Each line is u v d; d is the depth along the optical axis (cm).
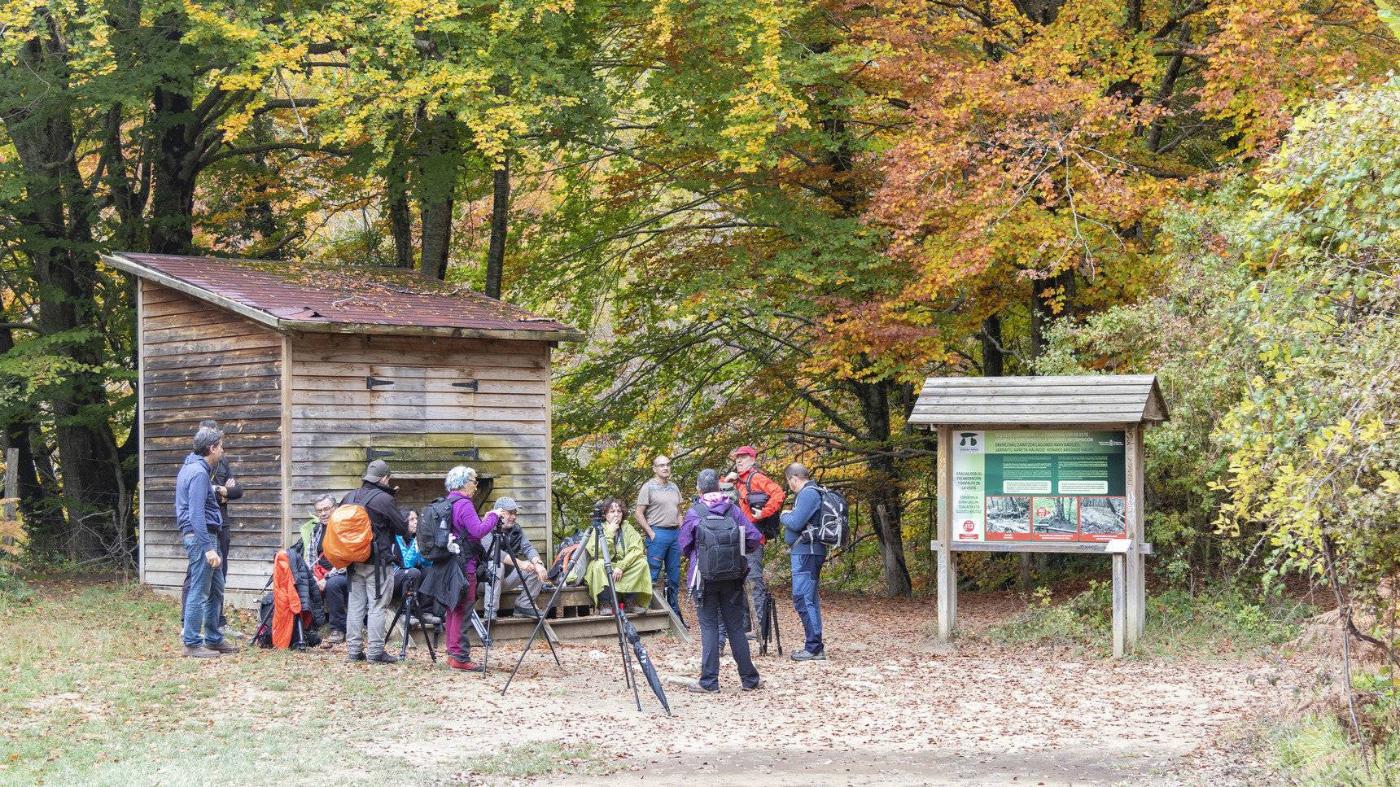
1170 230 1458
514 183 2312
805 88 1794
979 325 1850
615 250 2203
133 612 1320
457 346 1460
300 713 918
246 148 2011
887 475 2227
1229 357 1202
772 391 2219
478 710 960
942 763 812
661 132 1862
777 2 1656
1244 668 1155
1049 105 1552
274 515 1352
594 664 1195
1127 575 1291
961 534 1350
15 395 1722
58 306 1888
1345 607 658
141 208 2022
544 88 1662
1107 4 1667
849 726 932
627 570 1380
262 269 1569
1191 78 2000
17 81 1588
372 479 1141
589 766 800
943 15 1797
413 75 1593
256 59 1477
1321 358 651
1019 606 1758
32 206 1781
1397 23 531
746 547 1082
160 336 1479
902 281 1775
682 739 885
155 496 1472
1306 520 606
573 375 2291
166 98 1894
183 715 895
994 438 1345
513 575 1333
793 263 1766
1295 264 712
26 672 1003
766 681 1120
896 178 1569
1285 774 738
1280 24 1506
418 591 1157
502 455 1484
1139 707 991
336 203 2219
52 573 1753
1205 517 1466
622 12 1800
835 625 1608
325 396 1374
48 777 713
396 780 740
